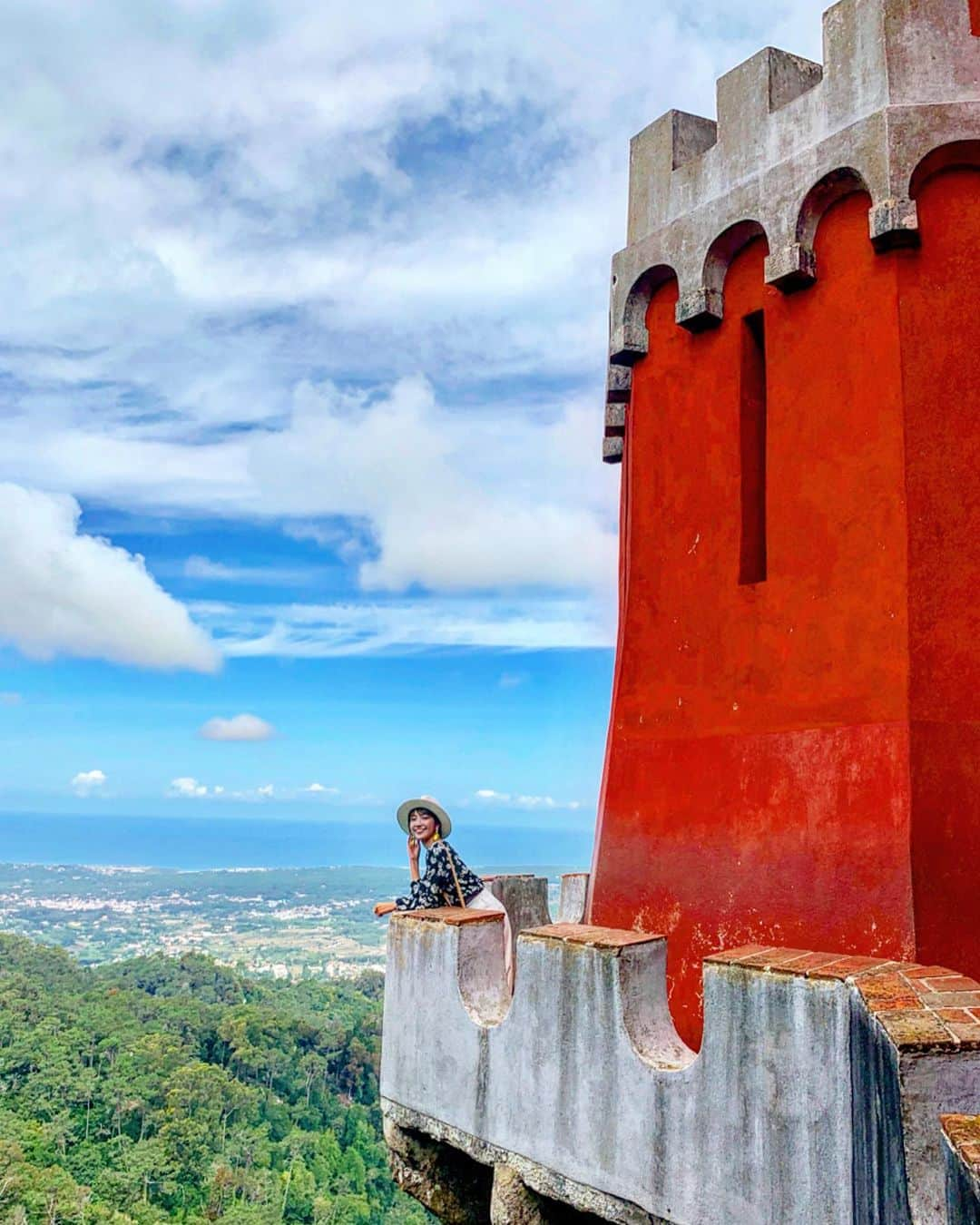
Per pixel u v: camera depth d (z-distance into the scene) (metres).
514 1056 6.62
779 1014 4.97
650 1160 5.60
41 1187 67.25
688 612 7.84
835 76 7.16
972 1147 3.06
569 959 6.27
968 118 6.66
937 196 6.83
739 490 7.61
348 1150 92.88
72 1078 84.69
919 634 6.35
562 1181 6.17
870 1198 4.21
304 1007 132.25
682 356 8.24
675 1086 5.49
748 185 7.63
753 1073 5.06
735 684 7.35
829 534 6.90
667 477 8.23
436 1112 7.29
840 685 6.64
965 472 6.58
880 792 6.25
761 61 7.70
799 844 6.62
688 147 8.48
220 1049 104.31
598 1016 6.04
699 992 7.03
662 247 8.29
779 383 7.41
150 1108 85.00
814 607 6.91
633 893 7.69
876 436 6.72
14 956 122.81
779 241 7.30
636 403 8.64
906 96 6.78
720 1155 5.20
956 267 6.75
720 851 7.13
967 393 6.66
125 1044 95.75
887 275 6.80
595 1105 5.99
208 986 132.12
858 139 6.90
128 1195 72.19
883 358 6.75
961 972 5.87
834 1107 4.66
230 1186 78.25
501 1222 6.47
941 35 6.84
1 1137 72.88
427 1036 7.48
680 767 7.60
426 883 8.05
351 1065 109.75
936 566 6.45
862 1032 4.41
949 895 5.97
